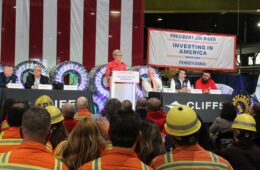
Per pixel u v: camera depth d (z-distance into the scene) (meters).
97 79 9.97
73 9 10.61
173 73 13.28
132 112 2.54
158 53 11.35
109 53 10.91
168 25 20.53
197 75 16.69
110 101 4.97
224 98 8.56
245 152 3.50
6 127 3.54
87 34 10.73
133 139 2.44
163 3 16.59
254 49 20.81
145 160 3.76
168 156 2.77
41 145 2.40
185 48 11.60
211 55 11.85
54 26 10.45
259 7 16.78
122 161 2.41
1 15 10.04
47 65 10.40
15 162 2.32
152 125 3.91
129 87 8.32
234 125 3.60
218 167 2.71
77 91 7.69
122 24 11.00
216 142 4.92
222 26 20.50
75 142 3.23
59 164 2.38
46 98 5.20
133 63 11.08
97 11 10.80
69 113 4.85
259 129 5.50
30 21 10.26
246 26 20.61
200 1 16.59
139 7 11.15
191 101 8.25
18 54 10.15
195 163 2.71
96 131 3.30
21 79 9.62
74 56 10.62
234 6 16.75
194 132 2.73
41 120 2.39
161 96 8.05
